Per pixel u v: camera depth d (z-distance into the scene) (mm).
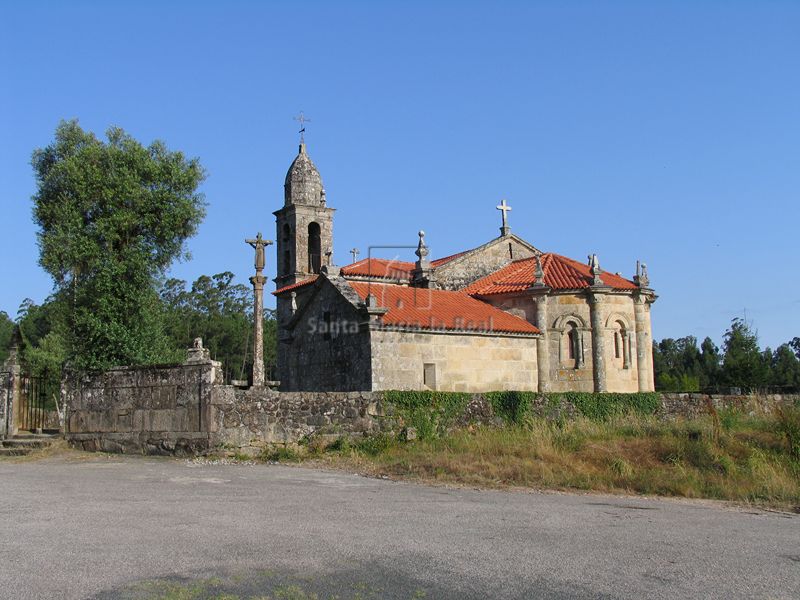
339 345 31828
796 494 17000
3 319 104062
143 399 24359
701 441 21531
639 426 24078
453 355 31641
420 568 9180
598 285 35250
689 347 94875
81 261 28797
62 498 14477
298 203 46000
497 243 42250
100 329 27938
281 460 21609
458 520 12602
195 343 23797
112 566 9000
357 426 23359
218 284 100875
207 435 22391
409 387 30234
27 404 28297
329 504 14023
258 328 24688
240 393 22703
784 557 10430
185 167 31844
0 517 12258
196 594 7934
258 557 9555
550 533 11680
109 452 24844
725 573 9383
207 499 14430
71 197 29797
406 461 20203
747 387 49344
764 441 21641
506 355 33219
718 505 15875
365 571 8984
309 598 7910
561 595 8195
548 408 27500
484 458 20359
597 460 20172
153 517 12312
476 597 8055
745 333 59156
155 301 30500
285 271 46750
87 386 26062
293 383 35188
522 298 35562
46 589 8016
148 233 30578
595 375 34938
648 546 10922
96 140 32125
